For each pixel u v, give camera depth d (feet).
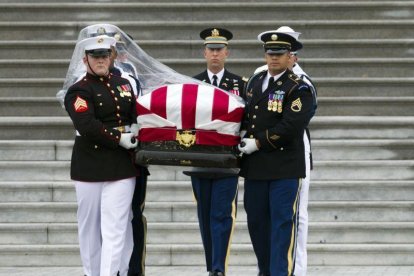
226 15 151.33
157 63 98.17
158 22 148.25
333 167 122.72
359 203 116.26
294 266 93.91
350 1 153.17
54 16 152.25
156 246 111.14
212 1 155.22
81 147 92.48
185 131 90.53
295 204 92.58
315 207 116.26
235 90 103.04
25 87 139.85
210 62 103.09
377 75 142.51
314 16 151.33
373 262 110.73
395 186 119.34
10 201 119.55
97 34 97.35
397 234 113.39
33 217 116.67
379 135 130.21
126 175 91.81
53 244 113.29
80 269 109.60
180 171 122.31
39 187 119.65
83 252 95.04
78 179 92.38
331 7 151.23
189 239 113.39
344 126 130.21
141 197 96.22
